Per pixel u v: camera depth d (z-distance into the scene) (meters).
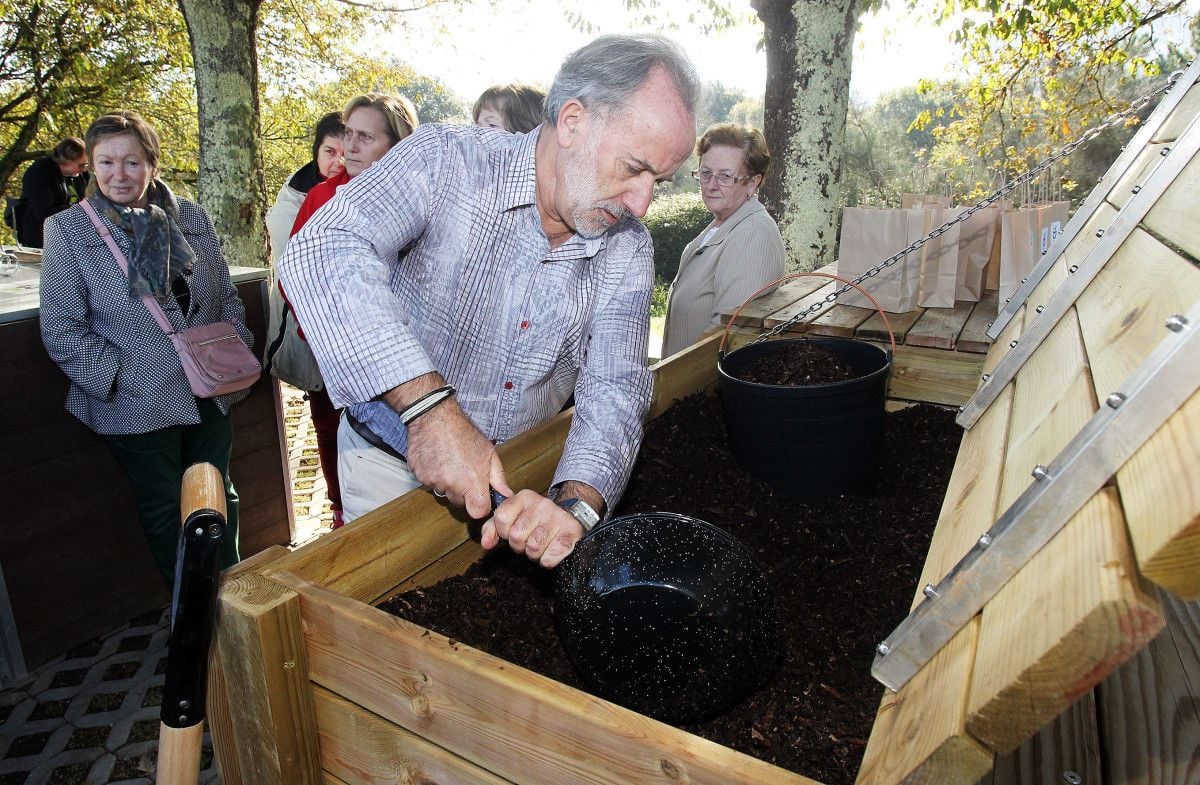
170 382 2.71
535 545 1.27
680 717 1.13
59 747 2.54
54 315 2.54
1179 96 1.71
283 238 3.44
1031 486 0.70
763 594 1.19
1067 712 0.97
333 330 1.26
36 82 12.38
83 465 2.93
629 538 1.19
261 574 1.18
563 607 1.18
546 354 1.59
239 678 1.14
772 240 2.92
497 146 1.46
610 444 1.51
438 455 1.24
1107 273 1.21
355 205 1.35
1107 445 0.61
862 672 1.33
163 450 2.81
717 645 1.11
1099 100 10.62
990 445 1.19
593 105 1.26
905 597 1.57
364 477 1.76
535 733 0.94
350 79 13.75
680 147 1.30
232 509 3.04
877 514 1.91
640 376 1.62
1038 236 2.58
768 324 2.64
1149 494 0.50
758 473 1.97
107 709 2.71
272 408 3.64
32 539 2.82
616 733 0.87
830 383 1.81
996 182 3.07
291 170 15.65
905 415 2.44
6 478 2.72
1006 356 1.49
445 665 1.00
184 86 13.28
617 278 1.64
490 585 1.49
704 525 1.24
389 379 1.23
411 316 1.52
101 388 2.61
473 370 1.58
